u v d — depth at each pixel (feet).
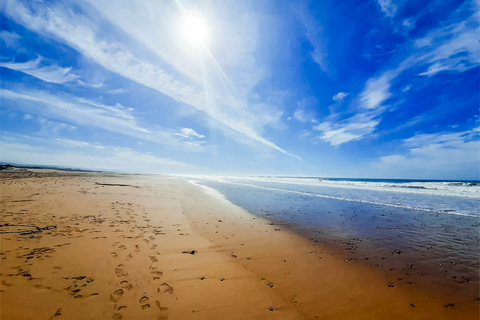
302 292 11.46
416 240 21.08
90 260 13.08
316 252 17.47
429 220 30.12
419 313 9.93
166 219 25.61
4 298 8.77
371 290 11.87
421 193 68.54
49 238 15.92
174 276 12.19
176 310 9.26
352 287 12.14
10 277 10.30
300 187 92.43
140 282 11.21
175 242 17.83
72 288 10.07
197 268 13.44
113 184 63.67
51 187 44.47
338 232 23.57
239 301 10.28
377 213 34.76
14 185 42.22
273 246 18.49
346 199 52.21
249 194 60.08
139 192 49.98
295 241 20.10
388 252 17.80
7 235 15.56
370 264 15.34
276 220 28.66
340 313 9.78
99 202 32.30
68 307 8.75
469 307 10.43
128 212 27.37
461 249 18.62
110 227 20.15
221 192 64.39
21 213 21.88
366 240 20.90
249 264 14.67
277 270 13.96
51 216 22.00
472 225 27.37
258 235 21.54
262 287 11.74
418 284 12.62
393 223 28.09
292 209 37.09
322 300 10.78
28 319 7.86
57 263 12.30
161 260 14.11
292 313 9.64
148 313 8.89
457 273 14.11
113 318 8.42
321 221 28.60
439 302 10.84
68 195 36.01
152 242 17.28
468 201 50.21
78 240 16.11
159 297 10.07
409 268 14.79
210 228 23.20
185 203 39.01
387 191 75.82
